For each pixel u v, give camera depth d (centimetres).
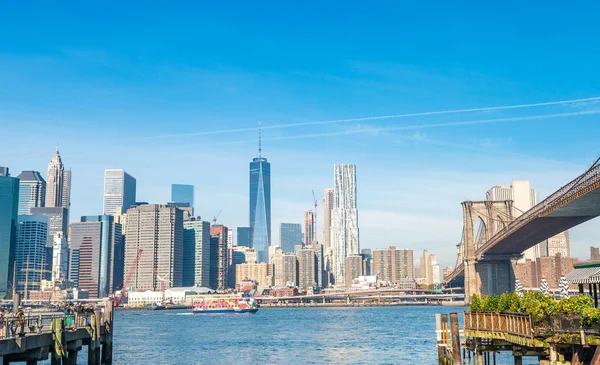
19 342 4184
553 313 3894
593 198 11181
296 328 18350
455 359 4481
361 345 11456
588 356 3794
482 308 5053
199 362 9138
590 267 5066
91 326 5588
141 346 11919
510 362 7400
